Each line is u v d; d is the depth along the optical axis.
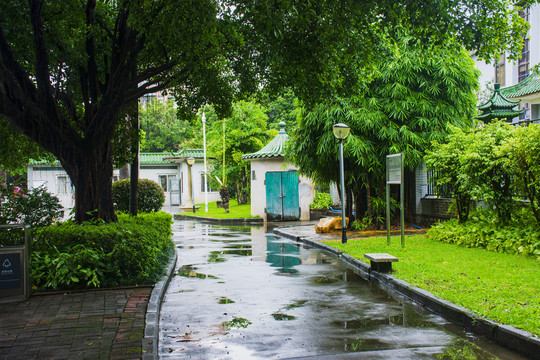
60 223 9.23
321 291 7.37
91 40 9.13
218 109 12.63
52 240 7.61
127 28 9.31
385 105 14.56
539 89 19.69
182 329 5.44
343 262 10.28
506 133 10.77
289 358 4.46
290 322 5.66
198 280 8.44
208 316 5.98
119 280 7.50
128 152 12.52
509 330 4.71
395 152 14.37
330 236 14.76
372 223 16.09
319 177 16.61
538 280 6.68
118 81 9.08
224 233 18.14
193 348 4.79
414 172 16.78
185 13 7.20
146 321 5.42
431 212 16.12
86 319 5.52
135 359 4.24
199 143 40.38
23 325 5.30
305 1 7.37
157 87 10.26
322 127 14.99
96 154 9.30
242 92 11.89
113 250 7.50
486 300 5.81
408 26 8.45
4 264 6.41
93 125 9.18
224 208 28.50
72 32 9.35
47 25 8.79
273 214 23.61
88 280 7.34
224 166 29.34
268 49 8.95
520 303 5.58
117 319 5.52
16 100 7.96
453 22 7.86
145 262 7.77
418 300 6.56
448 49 8.65
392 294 7.09
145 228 8.92
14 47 8.95
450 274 7.48
